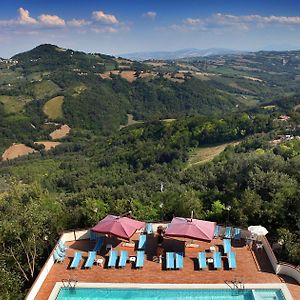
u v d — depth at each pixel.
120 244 21.05
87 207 26.05
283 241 20.41
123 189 42.03
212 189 33.75
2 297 16.44
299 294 16.44
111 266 18.77
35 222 19.86
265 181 27.27
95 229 19.88
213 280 17.58
